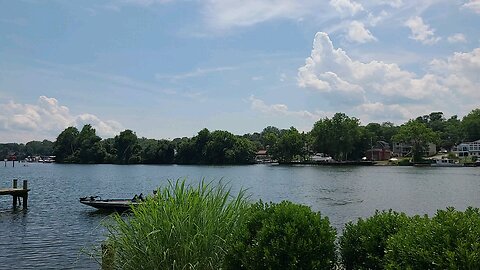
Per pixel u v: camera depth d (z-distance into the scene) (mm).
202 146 165375
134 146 175000
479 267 3588
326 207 39219
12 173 112625
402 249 4082
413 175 95438
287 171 117000
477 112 182625
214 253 5996
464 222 3904
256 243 4984
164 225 6082
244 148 163375
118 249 6488
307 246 4832
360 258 5207
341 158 160500
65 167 154500
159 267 5957
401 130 157750
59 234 23938
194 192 6504
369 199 46656
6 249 19875
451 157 162750
